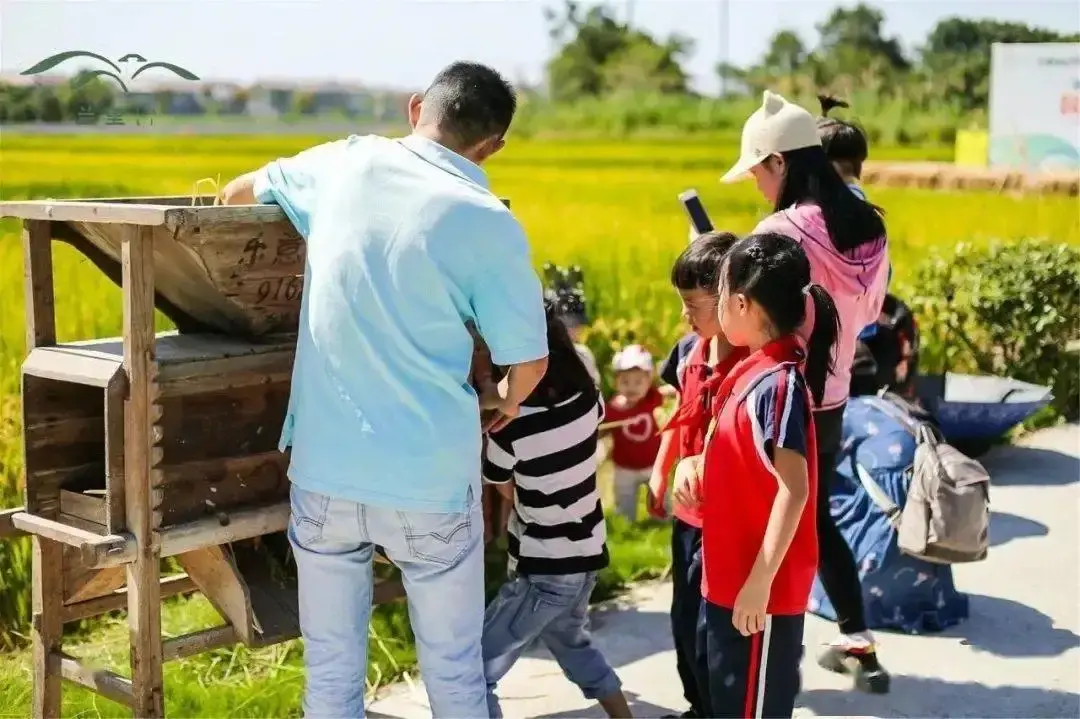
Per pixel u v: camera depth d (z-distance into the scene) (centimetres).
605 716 423
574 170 2986
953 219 1564
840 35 4816
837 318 349
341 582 323
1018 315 844
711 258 362
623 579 554
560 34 5778
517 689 445
